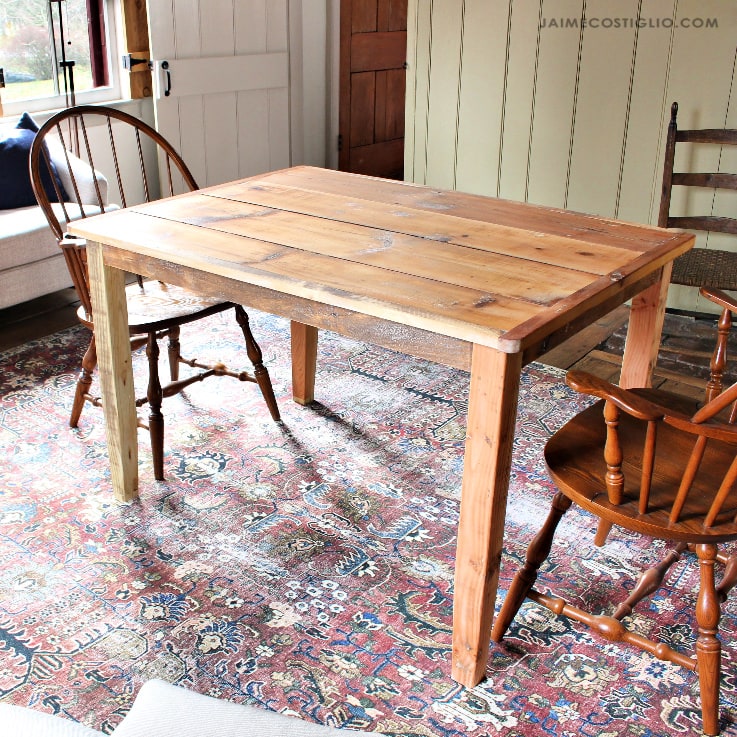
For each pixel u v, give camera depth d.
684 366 3.26
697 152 3.55
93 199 3.74
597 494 1.64
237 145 4.88
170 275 1.99
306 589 2.03
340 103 5.64
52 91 4.22
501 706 1.71
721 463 1.75
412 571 2.10
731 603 1.99
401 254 1.90
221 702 1.13
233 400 2.91
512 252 1.92
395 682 1.77
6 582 2.03
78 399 2.67
